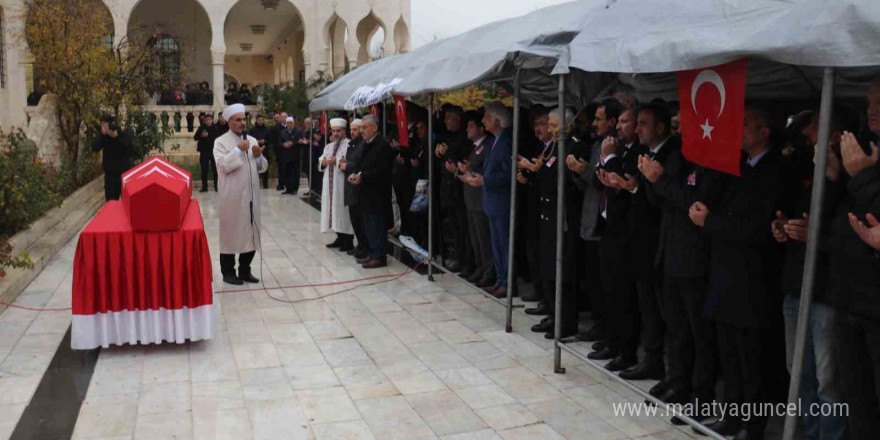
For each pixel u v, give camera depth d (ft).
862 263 10.11
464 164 23.20
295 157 55.42
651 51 12.48
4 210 28.25
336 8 74.64
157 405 15.20
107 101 51.62
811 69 13.46
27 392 15.84
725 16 11.59
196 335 18.71
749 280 12.05
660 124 14.20
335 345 19.26
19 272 25.08
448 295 24.61
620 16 14.52
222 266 26.20
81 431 13.87
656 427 14.06
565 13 19.33
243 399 15.57
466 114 25.21
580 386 16.22
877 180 9.62
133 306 18.26
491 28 21.85
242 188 25.41
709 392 13.82
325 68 75.66
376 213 28.78
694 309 13.60
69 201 38.42
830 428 11.64
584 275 19.90
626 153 15.43
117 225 18.66
